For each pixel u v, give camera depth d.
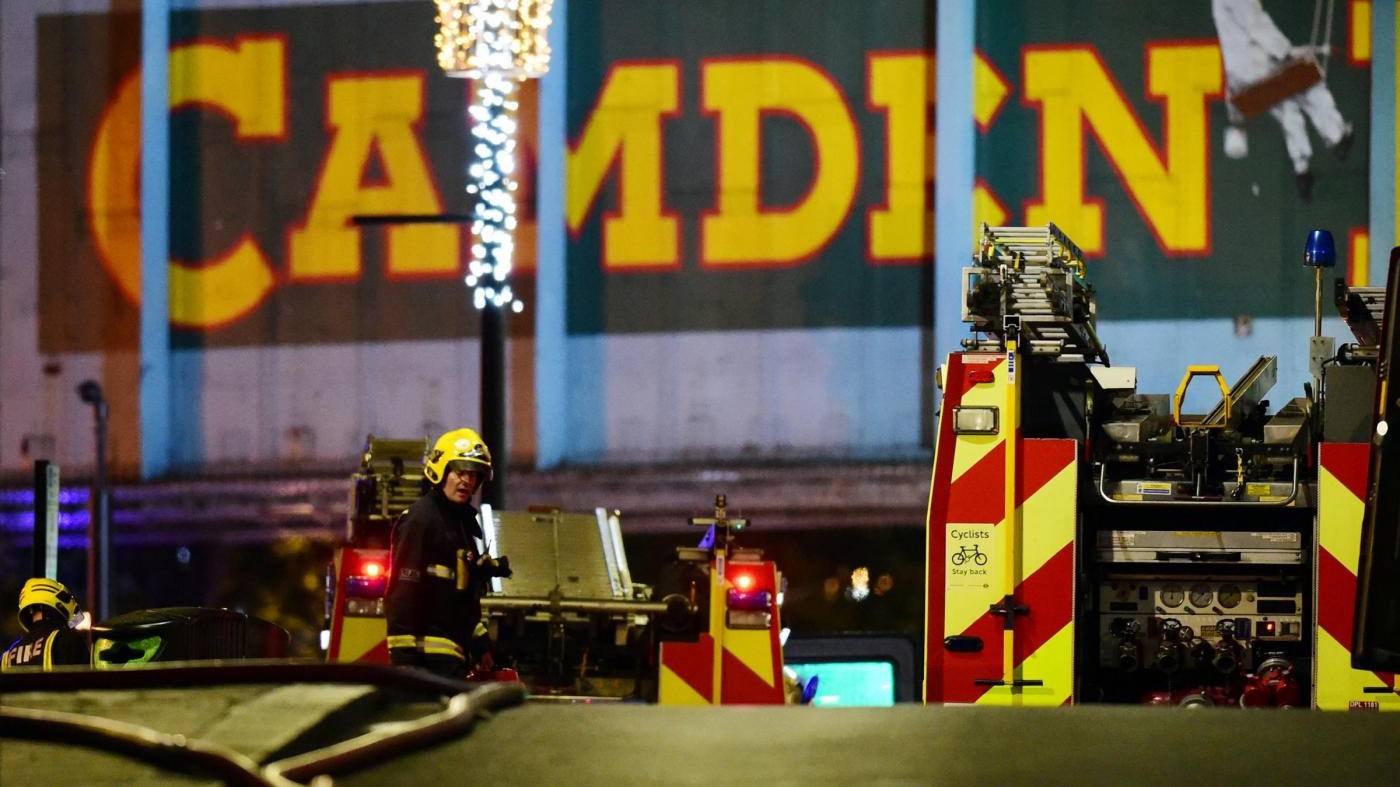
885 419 60.78
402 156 63.38
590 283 61.94
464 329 63.19
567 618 23.47
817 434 61.06
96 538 52.03
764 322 61.47
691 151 61.84
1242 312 58.38
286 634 27.05
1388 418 17.77
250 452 63.69
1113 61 59.22
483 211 35.34
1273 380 22.75
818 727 11.40
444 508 21.06
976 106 59.66
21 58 64.44
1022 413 21.08
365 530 25.30
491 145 35.19
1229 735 11.15
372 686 12.33
